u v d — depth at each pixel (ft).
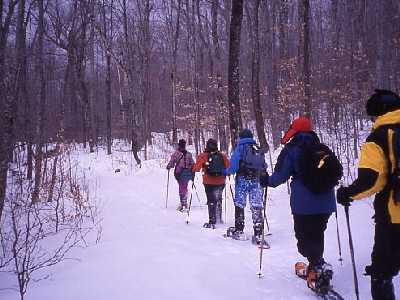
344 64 47.80
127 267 14.89
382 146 9.31
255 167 20.20
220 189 24.54
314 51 69.87
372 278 9.89
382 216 9.45
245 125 62.49
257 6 51.06
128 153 79.10
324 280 11.97
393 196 9.20
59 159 30.50
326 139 38.91
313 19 92.99
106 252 17.46
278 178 13.61
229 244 19.33
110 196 37.04
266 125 65.16
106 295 12.19
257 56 50.42
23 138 33.96
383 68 27.09
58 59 88.84
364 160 9.44
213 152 24.58
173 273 14.07
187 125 80.02
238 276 14.28
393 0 45.01
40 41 36.70
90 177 50.85
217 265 15.46
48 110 65.00
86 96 87.35
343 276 13.82
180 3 68.80
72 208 29.43
